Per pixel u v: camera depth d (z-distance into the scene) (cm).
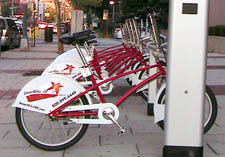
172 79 421
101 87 614
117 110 486
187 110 423
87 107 482
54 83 484
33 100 482
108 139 543
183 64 419
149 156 476
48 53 2039
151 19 553
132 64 665
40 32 3919
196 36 416
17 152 493
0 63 1531
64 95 483
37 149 504
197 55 418
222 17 2756
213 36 2238
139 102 768
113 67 688
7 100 816
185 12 413
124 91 854
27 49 2266
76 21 1894
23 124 491
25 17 2342
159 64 532
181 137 426
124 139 542
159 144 521
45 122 536
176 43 417
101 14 4681
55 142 496
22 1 2364
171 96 423
